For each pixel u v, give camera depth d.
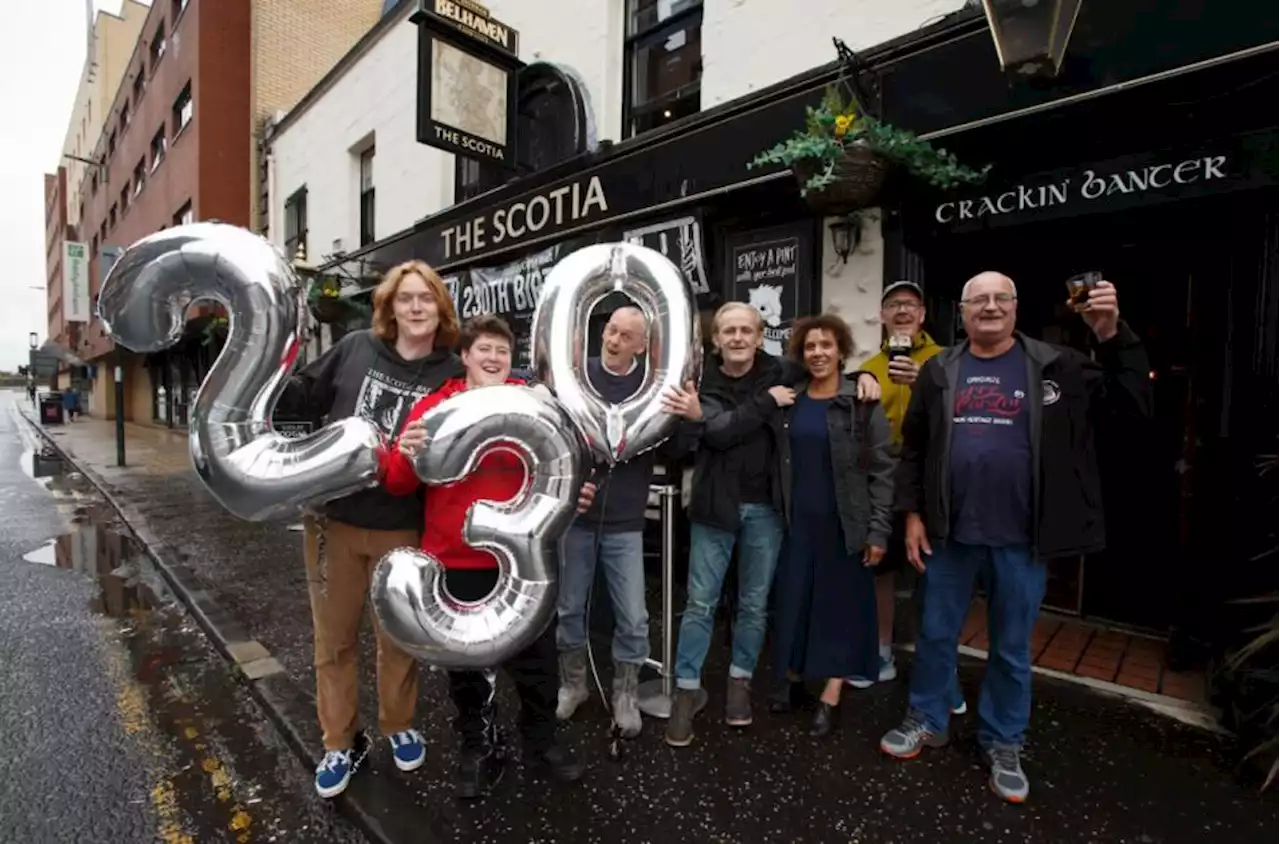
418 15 5.33
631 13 5.41
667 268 2.30
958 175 3.11
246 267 1.82
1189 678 3.07
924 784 2.35
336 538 2.19
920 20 3.52
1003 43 2.63
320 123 9.95
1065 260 3.71
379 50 8.45
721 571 2.70
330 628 2.25
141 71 16.98
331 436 1.87
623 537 2.66
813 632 2.62
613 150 4.98
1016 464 2.23
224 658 3.61
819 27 3.94
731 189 4.09
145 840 2.17
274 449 1.85
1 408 45.72
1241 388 2.85
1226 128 2.76
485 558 2.09
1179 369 3.44
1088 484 2.20
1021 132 3.14
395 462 1.99
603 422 2.24
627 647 2.69
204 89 12.19
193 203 12.63
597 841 2.06
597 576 2.89
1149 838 2.06
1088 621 3.74
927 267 3.74
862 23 3.75
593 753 2.55
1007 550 2.27
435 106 5.46
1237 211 2.91
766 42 4.20
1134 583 3.62
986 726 2.39
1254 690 2.42
